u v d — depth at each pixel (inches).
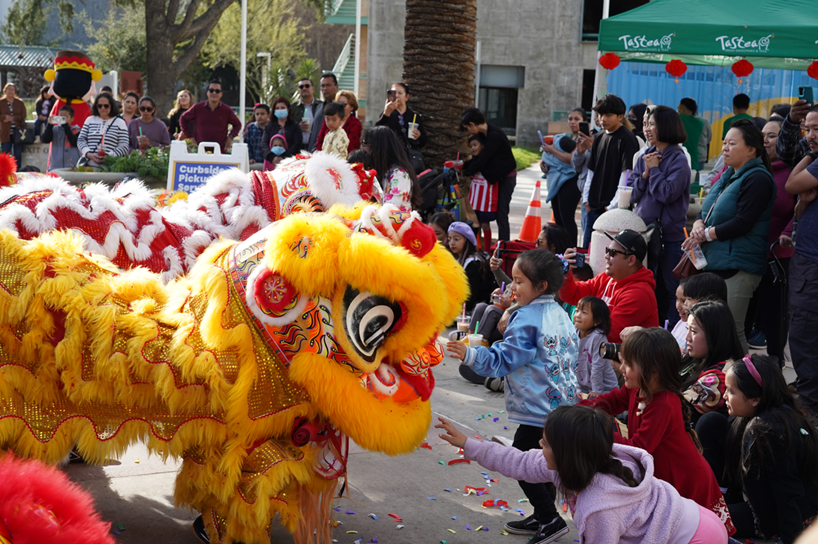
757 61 462.3
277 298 117.7
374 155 251.0
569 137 413.4
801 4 329.4
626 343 142.6
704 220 247.3
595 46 1196.5
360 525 155.3
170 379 119.3
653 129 272.4
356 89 959.0
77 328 119.3
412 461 188.4
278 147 437.1
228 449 122.0
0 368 119.5
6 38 1722.4
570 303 233.1
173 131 608.7
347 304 118.6
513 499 171.0
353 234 118.9
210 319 120.6
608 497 117.4
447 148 425.4
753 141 234.5
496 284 294.2
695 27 318.3
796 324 220.1
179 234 158.7
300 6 1818.4
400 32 1153.4
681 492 140.0
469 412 223.9
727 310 171.0
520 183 789.9
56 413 122.8
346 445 134.8
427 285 117.8
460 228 296.2
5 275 119.1
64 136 490.0
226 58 1521.9
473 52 431.2
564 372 156.9
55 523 47.5
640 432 141.3
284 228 117.6
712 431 165.6
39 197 147.3
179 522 151.1
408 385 126.7
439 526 157.2
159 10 1112.8
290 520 123.2
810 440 151.9
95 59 1475.1
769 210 236.7
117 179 363.6
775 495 152.1
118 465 174.2
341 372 120.2
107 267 128.6
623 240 210.7
